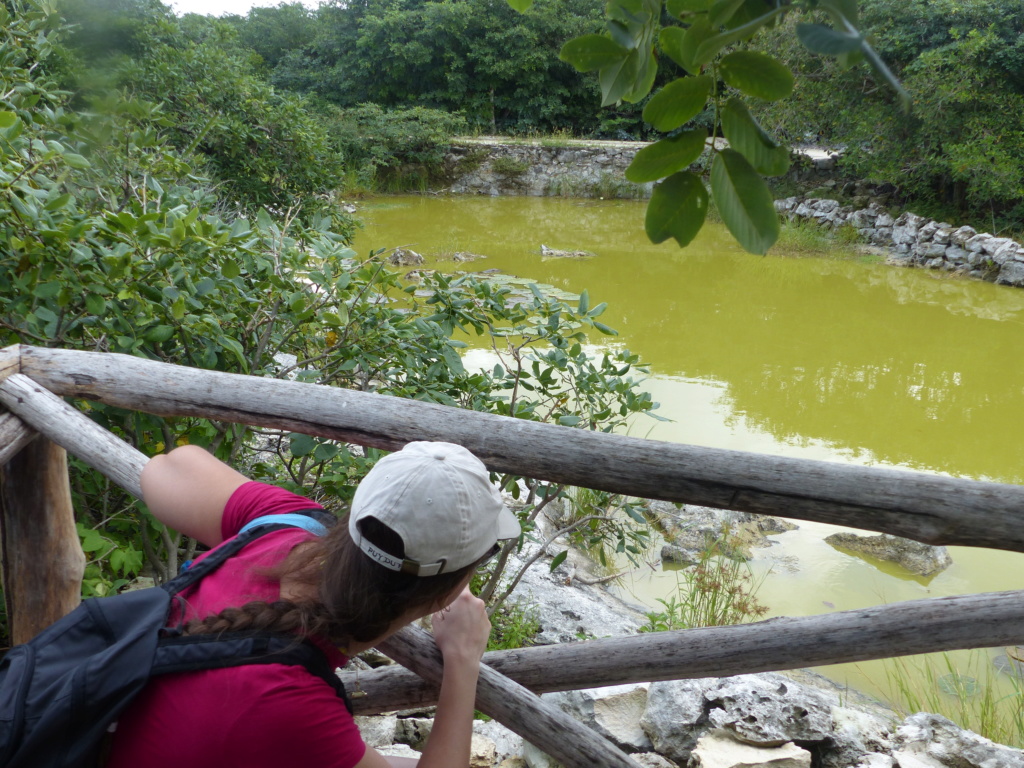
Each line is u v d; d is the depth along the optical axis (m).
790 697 3.31
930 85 16.14
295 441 2.99
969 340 11.62
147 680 1.01
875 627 1.36
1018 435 8.32
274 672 1.01
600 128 29.64
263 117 9.49
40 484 2.15
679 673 1.46
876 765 3.20
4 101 3.60
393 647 1.43
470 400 3.74
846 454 7.70
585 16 29.14
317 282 3.22
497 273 14.43
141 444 3.03
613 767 1.42
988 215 17.77
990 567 5.70
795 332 11.70
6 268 2.84
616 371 3.89
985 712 4.11
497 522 1.09
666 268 15.59
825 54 0.71
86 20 4.71
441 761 1.27
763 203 0.95
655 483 1.40
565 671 1.51
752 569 5.56
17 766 0.98
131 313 3.00
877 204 19.19
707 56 0.84
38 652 1.06
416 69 30.69
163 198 3.49
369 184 25.14
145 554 3.58
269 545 1.19
